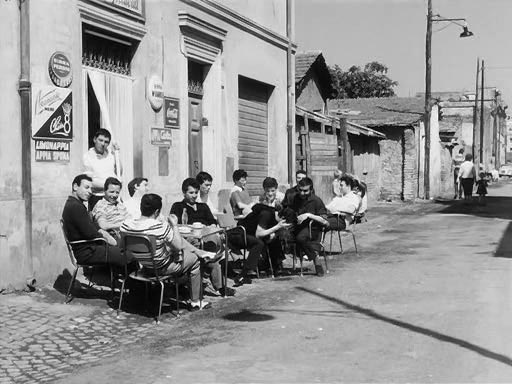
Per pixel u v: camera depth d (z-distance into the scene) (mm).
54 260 9367
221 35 14828
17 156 8891
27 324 7516
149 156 12062
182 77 13234
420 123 34406
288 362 6207
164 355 6492
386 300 8914
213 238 9258
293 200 11391
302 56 28344
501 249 13977
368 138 30984
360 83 55531
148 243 7734
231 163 15555
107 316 8000
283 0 19422
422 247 14625
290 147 19688
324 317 7984
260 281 10555
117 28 11102
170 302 8781
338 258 13047
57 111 9531
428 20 33156
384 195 33281
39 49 9258
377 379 5680
